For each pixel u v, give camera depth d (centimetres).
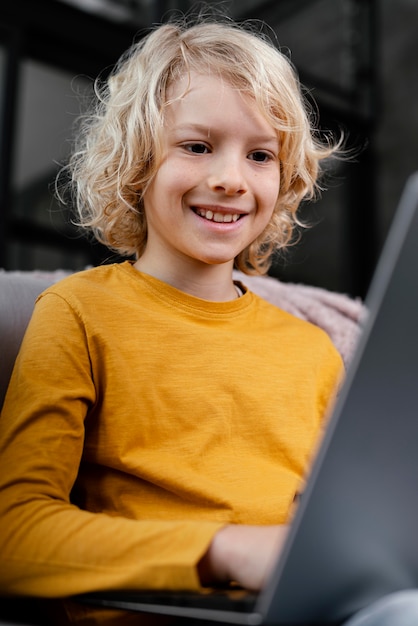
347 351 100
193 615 46
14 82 336
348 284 450
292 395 80
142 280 82
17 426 65
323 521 41
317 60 443
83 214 100
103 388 73
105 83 98
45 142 337
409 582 46
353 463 41
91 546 54
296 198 95
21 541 57
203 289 85
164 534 53
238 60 81
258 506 70
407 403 41
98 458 71
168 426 73
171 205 79
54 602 63
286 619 41
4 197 330
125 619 61
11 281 83
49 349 71
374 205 472
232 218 80
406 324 40
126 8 369
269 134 80
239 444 75
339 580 42
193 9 133
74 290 78
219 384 76
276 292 106
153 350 76
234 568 50
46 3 346
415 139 463
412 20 468
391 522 43
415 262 39
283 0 403
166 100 81
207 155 79
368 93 475
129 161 83
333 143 114
